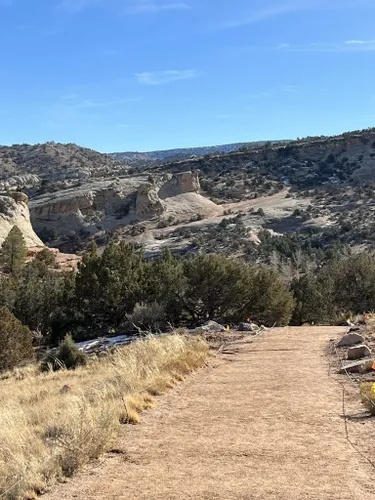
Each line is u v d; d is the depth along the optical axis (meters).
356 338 14.87
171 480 5.62
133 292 32.38
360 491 5.00
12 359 23.92
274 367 12.52
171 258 36.22
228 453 6.41
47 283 39.00
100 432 6.83
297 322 37.62
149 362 13.01
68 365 20.66
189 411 8.69
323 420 7.58
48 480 5.84
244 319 31.09
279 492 5.10
